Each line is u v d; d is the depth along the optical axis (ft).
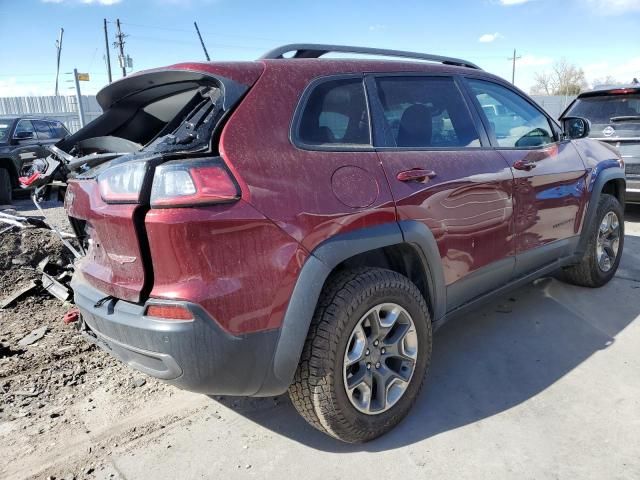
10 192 35.27
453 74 10.62
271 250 6.86
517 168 10.84
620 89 22.76
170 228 6.39
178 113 9.25
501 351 11.37
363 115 8.62
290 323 7.07
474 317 13.17
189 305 6.42
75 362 11.26
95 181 7.70
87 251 8.84
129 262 6.95
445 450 8.19
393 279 8.19
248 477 7.72
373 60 9.33
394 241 8.13
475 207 9.73
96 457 8.20
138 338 6.79
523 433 8.54
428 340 8.98
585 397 9.49
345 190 7.70
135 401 9.75
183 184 6.45
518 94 12.20
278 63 8.05
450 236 9.25
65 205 9.35
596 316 12.96
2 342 12.13
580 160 13.10
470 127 10.39
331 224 7.41
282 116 7.52
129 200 6.73
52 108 106.63
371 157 8.31
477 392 9.81
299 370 7.57
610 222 14.61
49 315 13.79
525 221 11.16
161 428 8.94
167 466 7.99
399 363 8.72
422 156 9.06
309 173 7.41
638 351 11.13
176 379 6.77
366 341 8.03
